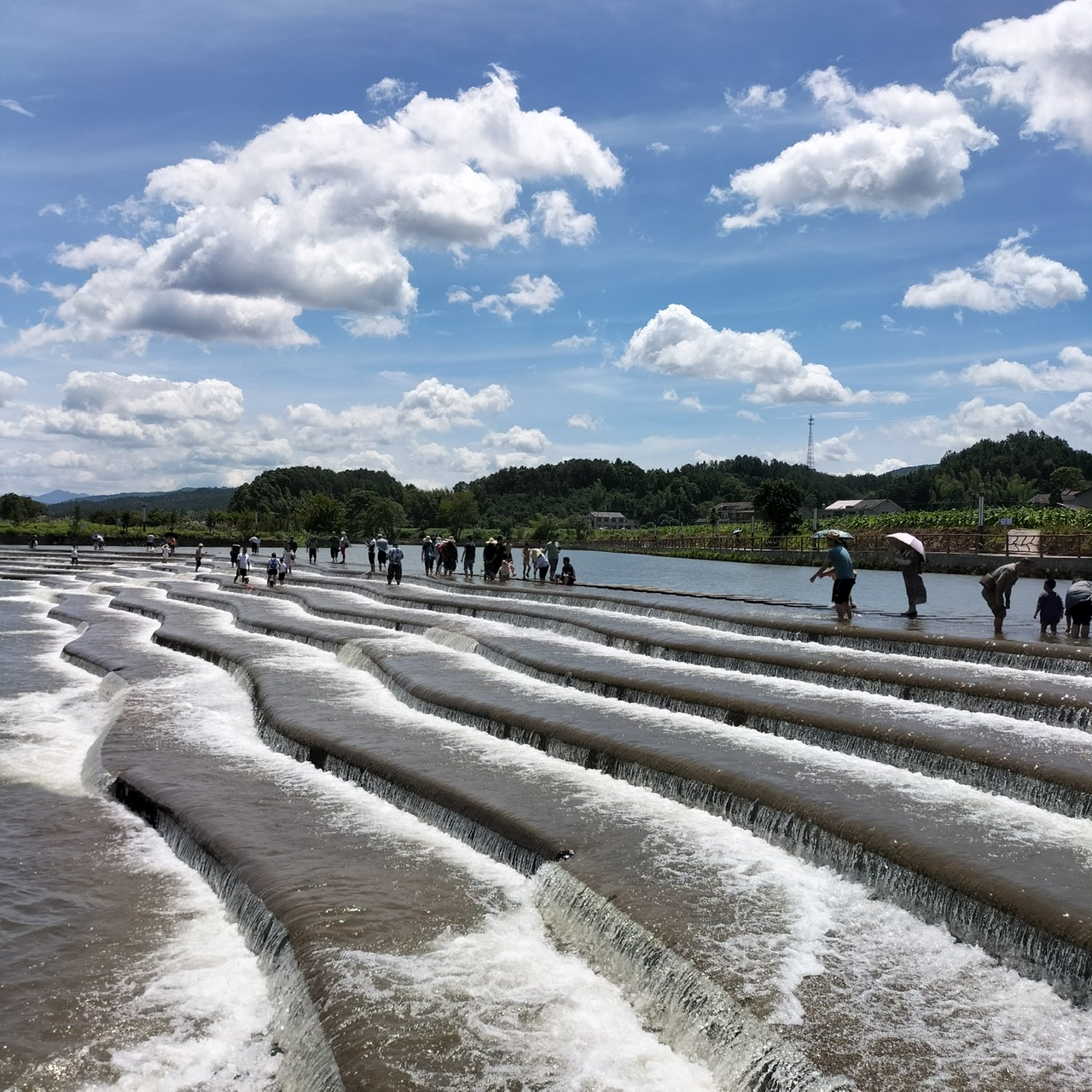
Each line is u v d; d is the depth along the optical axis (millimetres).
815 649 22469
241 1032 8820
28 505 145000
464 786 13703
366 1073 7551
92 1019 8914
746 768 13773
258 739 18125
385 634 29281
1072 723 15320
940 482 166375
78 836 13477
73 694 23266
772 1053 7535
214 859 11977
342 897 10656
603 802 13281
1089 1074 7301
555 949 9891
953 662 20250
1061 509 73000
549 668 21406
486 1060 7848
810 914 9961
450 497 172125
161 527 117812
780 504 92312
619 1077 7738
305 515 141750
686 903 10062
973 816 11906
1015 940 9031
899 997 8367
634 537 118312
